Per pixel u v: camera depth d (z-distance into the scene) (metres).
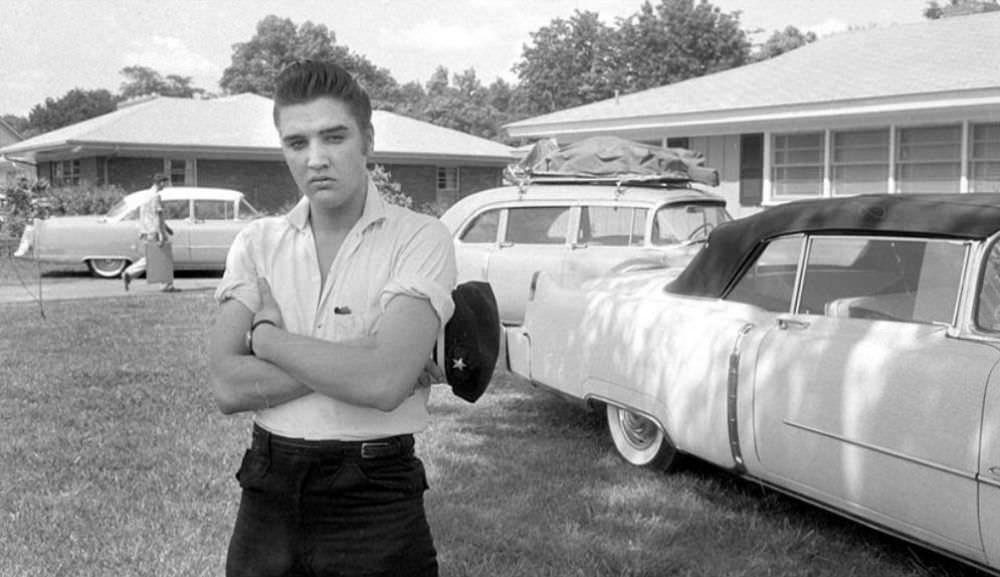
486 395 7.81
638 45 60.34
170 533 4.71
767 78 19.75
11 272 19.78
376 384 2.27
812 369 4.32
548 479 5.59
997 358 3.65
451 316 2.47
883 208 4.40
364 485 2.35
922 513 3.83
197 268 19.20
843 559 4.47
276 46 79.69
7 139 69.69
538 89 65.50
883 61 18.62
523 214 10.47
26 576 4.21
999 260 3.95
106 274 18.84
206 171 28.41
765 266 4.98
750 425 4.66
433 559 2.47
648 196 9.88
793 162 18.08
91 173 28.03
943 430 3.71
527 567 4.34
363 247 2.43
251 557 2.40
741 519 4.95
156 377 8.27
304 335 2.39
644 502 5.20
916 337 4.03
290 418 2.36
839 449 4.17
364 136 2.43
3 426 6.60
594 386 5.85
